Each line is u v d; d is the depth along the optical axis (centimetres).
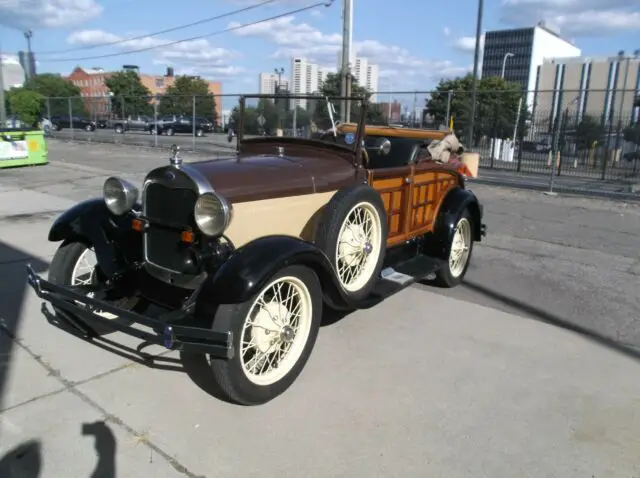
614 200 1130
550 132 1962
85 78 8588
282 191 361
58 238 395
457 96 2228
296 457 270
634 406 324
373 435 289
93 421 295
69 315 383
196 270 334
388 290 418
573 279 576
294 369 330
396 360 376
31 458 264
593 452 280
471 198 531
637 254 687
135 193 373
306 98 445
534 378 355
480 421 304
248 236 347
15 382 333
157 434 285
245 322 295
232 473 257
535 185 1357
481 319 455
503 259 654
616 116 1906
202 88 6881
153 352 376
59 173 1406
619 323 454
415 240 511
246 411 308
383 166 491
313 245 325
